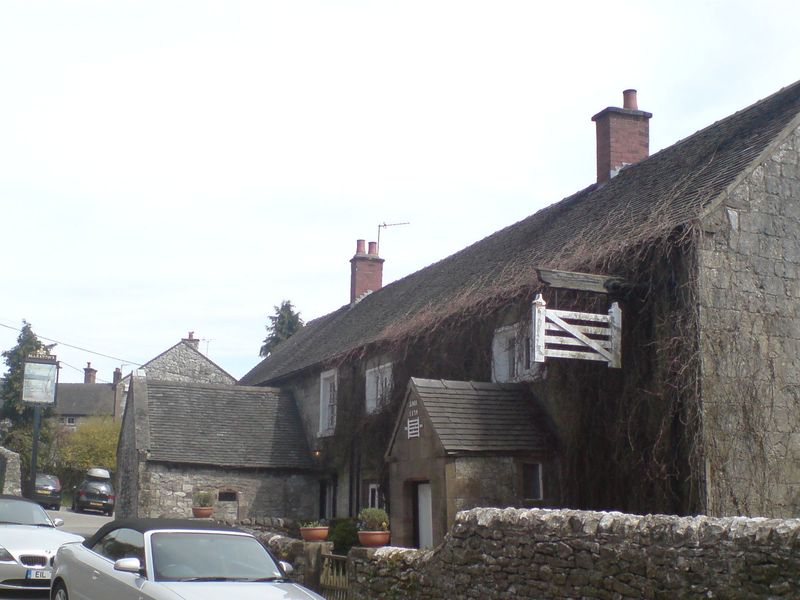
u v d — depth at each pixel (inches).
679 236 502.3
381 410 796.6
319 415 961.5
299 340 1315.2
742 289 502.9
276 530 758.5
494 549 378.3
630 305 528.1
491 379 643.5
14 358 2073.1
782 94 609.3
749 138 576.4
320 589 506.9
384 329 859.4
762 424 488.4
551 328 506.3
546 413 591.5
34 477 1058.7
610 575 323.6
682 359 485.7
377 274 1272.1
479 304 662.5
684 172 610.5
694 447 470.9
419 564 421.1
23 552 524.1
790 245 525.0
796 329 514.0
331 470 905.5
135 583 344.5
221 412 983.6
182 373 2112.5
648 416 503.2
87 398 3061.0
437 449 548.4
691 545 296.4
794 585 261.1
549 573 349.4
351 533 702.5
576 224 699.4
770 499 481.1
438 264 1002.1
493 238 905.5
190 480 887.1
